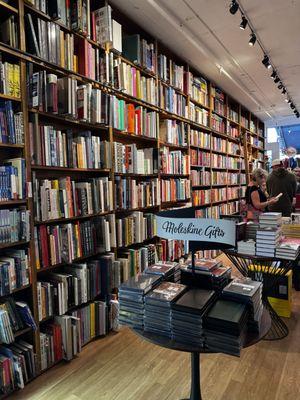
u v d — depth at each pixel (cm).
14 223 190
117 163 278
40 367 205
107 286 259
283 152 916
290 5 293
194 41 360
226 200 577
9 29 188
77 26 228
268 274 261
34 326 197
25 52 193
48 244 213
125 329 270
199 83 451
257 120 802
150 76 332
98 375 204
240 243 242
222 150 558
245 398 178
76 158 238
